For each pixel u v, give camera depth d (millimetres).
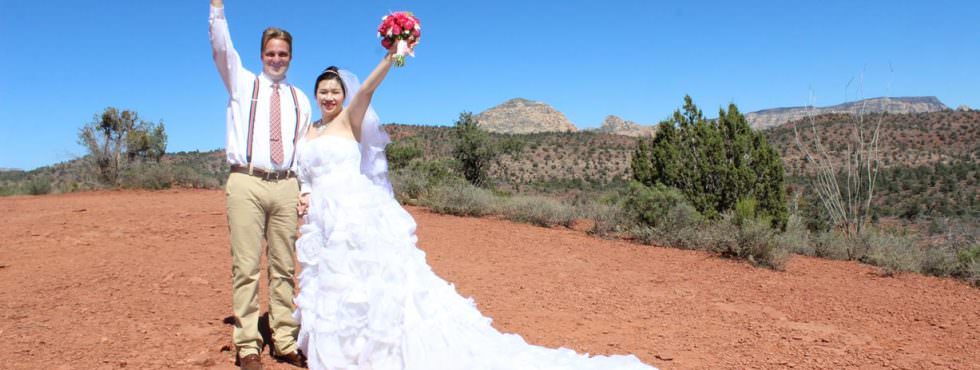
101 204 17984
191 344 5289
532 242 12648
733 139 17750
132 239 10914
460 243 11875
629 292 8508
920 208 46812
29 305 6305
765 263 11547
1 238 10680
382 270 4434
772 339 6547
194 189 27828
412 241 4758
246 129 4633
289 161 4746
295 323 4961
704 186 17641
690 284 9328
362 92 4684
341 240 4477
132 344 5203
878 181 59562
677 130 18438
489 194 18953
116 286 7301
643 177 18672
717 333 6676
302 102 4883
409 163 25828
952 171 63812
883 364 5844
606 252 11977
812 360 5871
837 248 13875
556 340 6023
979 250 11992
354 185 4664
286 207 4777
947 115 86375
